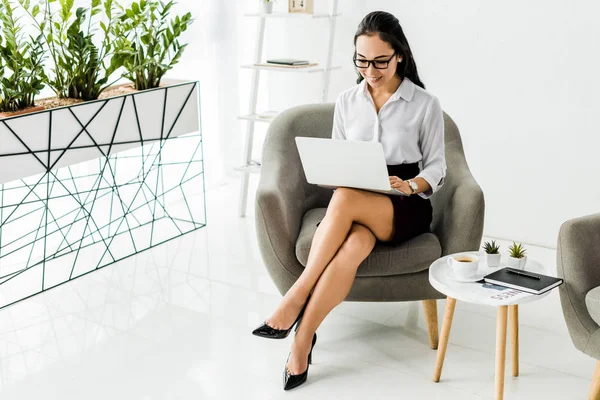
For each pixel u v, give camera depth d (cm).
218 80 458
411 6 372
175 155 448
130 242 375
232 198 452
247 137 413
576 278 214
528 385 236
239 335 275
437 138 261
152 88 360
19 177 302
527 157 359
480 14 354
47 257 354
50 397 235
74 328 283
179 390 237
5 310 299
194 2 435
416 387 237
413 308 298
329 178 245
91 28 389
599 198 345
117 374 248
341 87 411
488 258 227
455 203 258
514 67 351
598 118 336
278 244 257
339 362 254
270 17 423
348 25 397
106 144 337
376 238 251
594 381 216
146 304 303
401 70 263
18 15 352
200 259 352
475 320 285
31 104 320
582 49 332
